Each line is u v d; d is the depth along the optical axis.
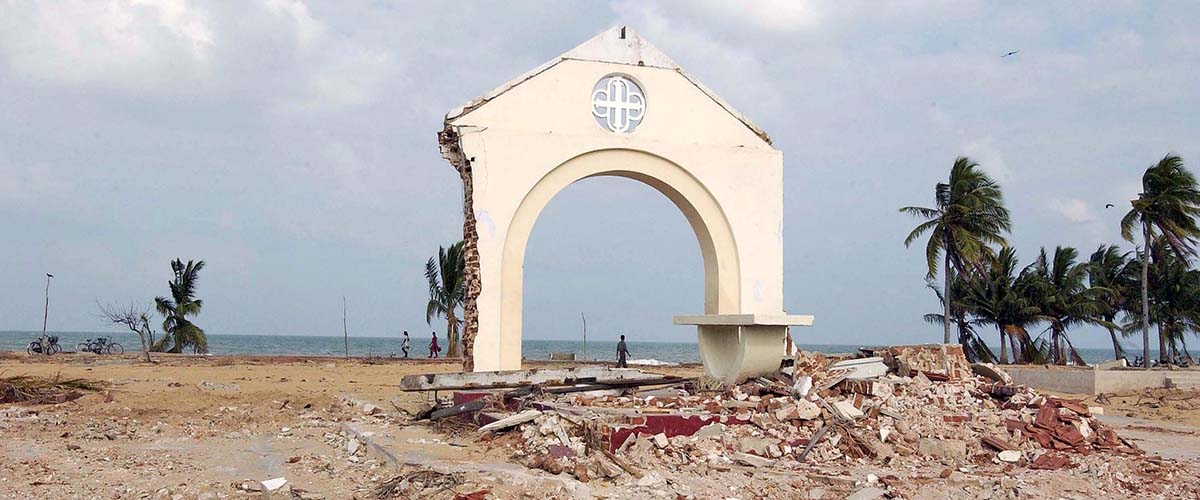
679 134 14.66
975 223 32.69
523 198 13.80
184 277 40.59
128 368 24.42
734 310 14.71
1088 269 39.88
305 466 9.25
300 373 23.39
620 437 9.46
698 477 8.56
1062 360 39.44
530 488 7.83
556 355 40.25
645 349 127.62
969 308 39.09
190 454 9.95
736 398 11.32
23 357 30.91
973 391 11.85
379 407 13.95
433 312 38.59
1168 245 37.88
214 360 30.42
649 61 14.62
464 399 12.55
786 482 8.52
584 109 14.22
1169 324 41.16
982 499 8.24
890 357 12.35
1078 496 8.46
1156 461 10.18
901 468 9.47
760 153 14.98
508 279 13.80
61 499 7.66
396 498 7.59
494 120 13.84
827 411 10.63
